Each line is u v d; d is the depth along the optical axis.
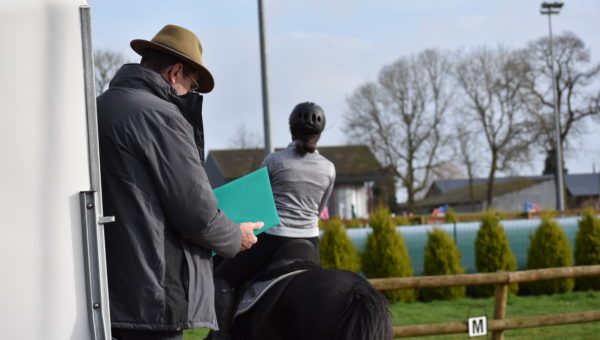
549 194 96.94
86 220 2.80
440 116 73.12
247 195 4.34
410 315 13.73
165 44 4.00
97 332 2.80
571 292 17.05
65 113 2.79
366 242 16.05
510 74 71.94
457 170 73.44
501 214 18.88
